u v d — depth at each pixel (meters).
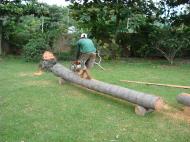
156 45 20.41
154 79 13.20
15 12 19.47
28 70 14.82
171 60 19.53
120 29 21.09
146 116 7.95
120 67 16.95
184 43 19.34
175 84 12.16
